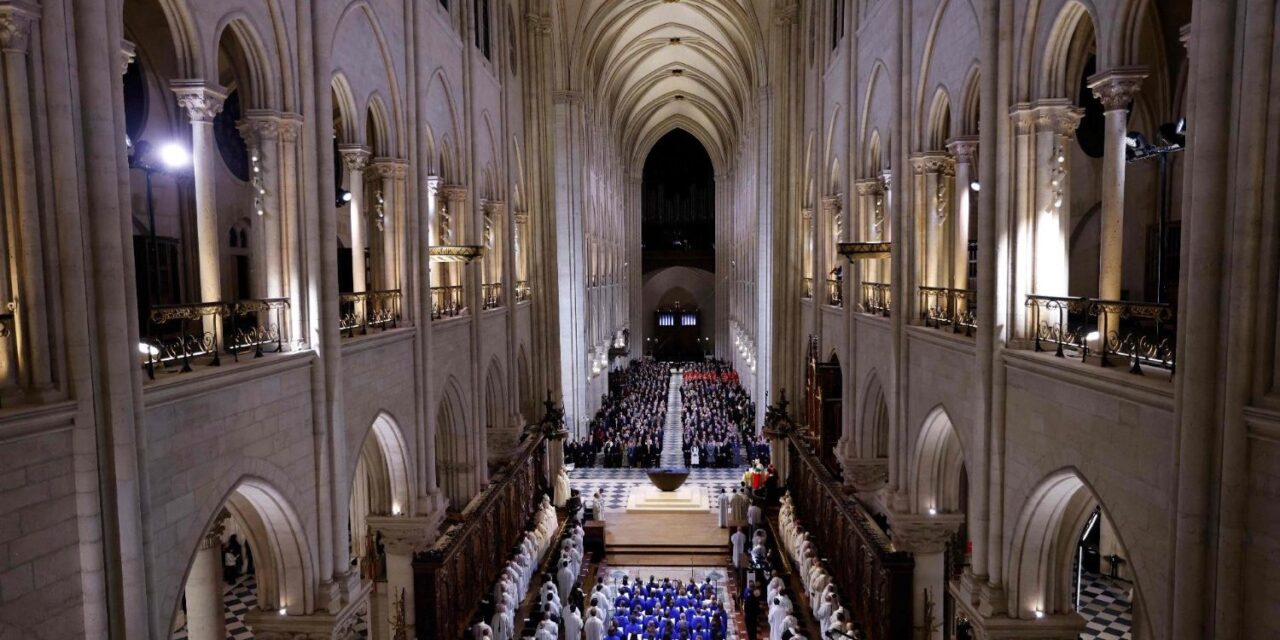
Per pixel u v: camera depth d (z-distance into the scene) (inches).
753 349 1774.1
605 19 1531.7
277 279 458.0
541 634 679.7
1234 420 261.9
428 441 657.6
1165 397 293.6
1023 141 431.8
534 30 1147.9
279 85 451.2
